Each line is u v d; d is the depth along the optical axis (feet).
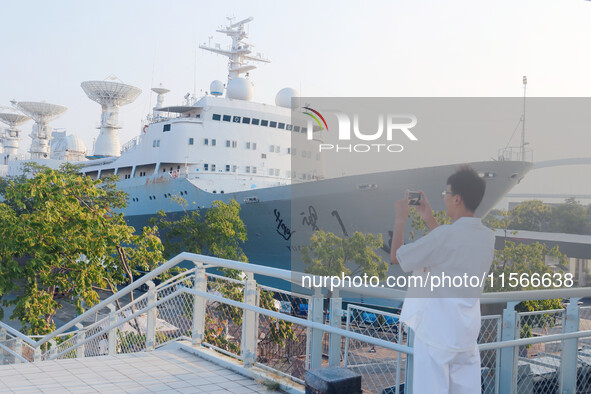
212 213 76.28
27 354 37.32
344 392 11.41
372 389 12.39
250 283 15.60
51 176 51.80
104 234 52.19
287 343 15.62
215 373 15.56
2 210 49.14
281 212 68.95
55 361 16.80
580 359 14.23
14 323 67.77
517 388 12.61
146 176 95.55
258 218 72.84
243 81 101.60
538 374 13.14
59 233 49.78
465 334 8.10
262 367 15.48
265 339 16.37
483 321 12.48
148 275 20.16
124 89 147.74
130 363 16.63
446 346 8.06
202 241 78.54
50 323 51.13
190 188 84.28
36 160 145.18
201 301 18.29
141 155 101.09
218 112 92.68
